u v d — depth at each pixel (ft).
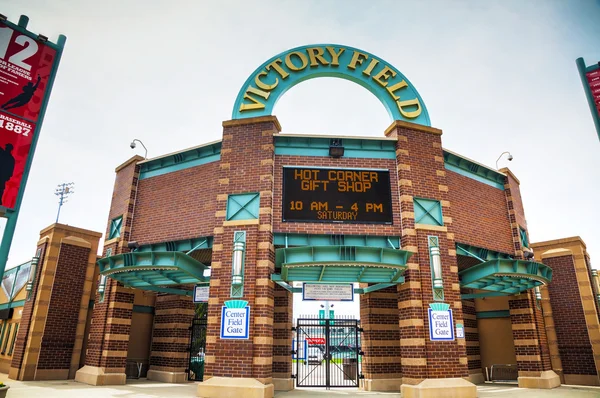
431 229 54.60
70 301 69.92
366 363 58.54
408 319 50.37
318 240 54.19
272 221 54.03
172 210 62.28
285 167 56.85
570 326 71.56
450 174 63.52
